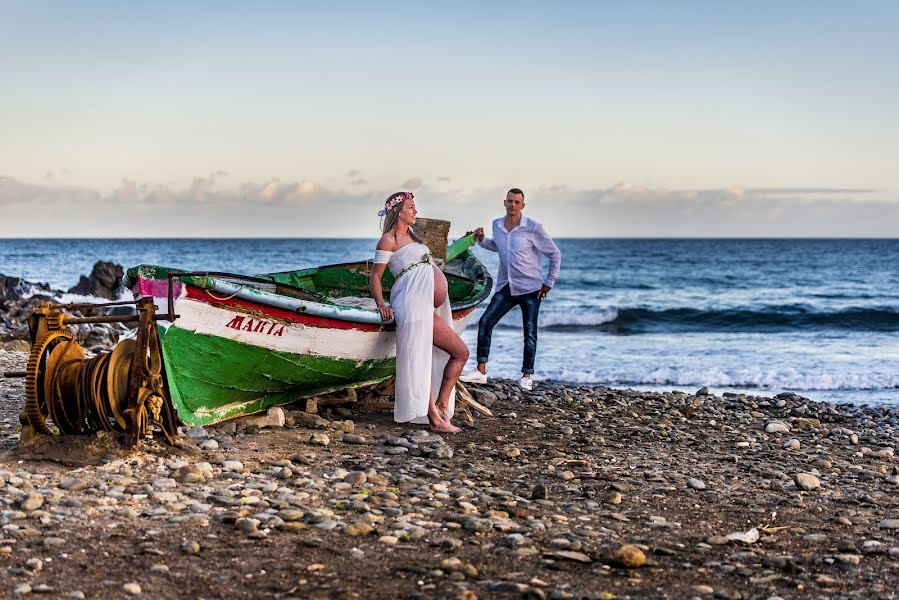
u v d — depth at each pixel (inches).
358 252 4576.8
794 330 1130.7
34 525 210.5
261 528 215.6
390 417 375.9
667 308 1310.3
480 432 362.9
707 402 508.4
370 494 253.3
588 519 240.7
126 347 284.0
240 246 5762.8
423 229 449.4
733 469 315.3
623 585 189.6
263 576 186.7
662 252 4421.8
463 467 297.4
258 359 327.6
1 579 178.7
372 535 215.2
